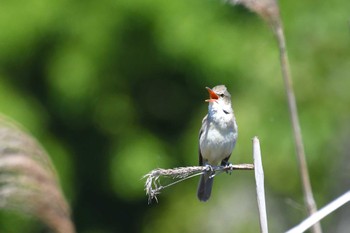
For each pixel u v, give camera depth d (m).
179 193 18.12
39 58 17.89
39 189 4.93
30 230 14.70
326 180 15.91
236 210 17.05
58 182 5.02
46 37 17.80
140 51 18.17
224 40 17.39
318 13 17.41
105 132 18.58
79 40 17.88
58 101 18.02
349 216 14.49
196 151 17.64
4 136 4.99
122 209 19.09
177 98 18.81
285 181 16.05
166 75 18.56
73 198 18.38
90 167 18.73
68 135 18.41
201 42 17.44
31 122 17.50
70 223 4.98
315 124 16.38
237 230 16.88
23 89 17.95
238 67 17.22
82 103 18.12
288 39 17.14
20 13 17.56
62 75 17.80
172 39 17.56
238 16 17.59
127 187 18.36
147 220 18.91
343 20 17.30
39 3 17.66
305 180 6.95
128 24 17.92
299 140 6.98
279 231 15.80
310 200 6.91
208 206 17.36
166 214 18.14
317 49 16.91
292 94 7.02
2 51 17.66
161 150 18.62
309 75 16.72
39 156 5.02
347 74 16.75
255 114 16.52
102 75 18.17
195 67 17.64
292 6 17.53
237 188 17.03
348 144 15.70
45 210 4.93
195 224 17.50
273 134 16.28
